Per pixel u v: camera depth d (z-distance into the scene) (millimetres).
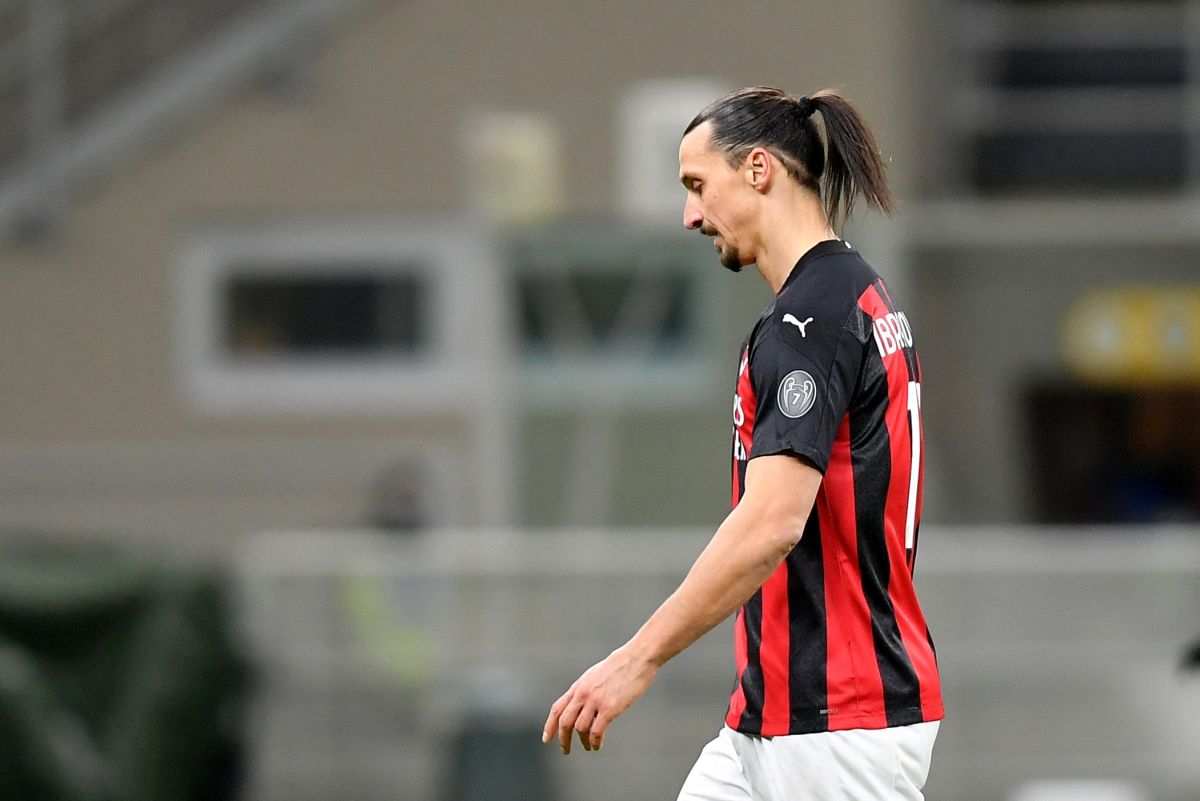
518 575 32062
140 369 40250
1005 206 41781
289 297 40281
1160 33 42781
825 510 11570
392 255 40031
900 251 39000
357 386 39969
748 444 11789
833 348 11375
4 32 40500
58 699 30859
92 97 40438
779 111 12000
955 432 40531
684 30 39375
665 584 31922
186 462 39844
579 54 39594
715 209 11992
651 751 31125
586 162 39688
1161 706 30922
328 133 40188
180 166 40375
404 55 40031
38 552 32469
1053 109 42750
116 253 40344
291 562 32438
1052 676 31188
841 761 11586
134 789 30766
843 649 11617
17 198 40094
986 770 31094
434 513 38812
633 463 39156
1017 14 42781
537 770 30000
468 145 39906
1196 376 40219
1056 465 40875
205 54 40156
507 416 39562
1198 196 42594
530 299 39750
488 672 31922
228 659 32219
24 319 40312
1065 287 40219
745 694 11914
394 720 32062
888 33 38938
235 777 32250
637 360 39375
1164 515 40781
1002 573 31281
